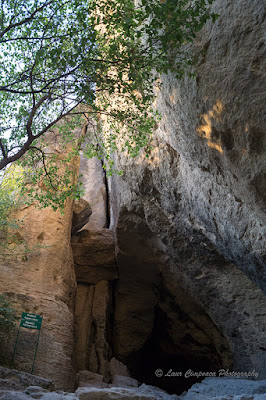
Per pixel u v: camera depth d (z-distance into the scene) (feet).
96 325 55.67
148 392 41.98
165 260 57.93
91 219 81.76
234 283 47.47
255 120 22.88
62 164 55.72
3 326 34.81
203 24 23.41
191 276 51.06
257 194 25.36
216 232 37.40
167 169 40.42
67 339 40.96
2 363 34.01
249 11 21.66
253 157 24.41
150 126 33.96
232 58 23.09
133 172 46.62
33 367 33.99
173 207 43.80
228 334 52.01
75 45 26.68
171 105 30.40
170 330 61.16
